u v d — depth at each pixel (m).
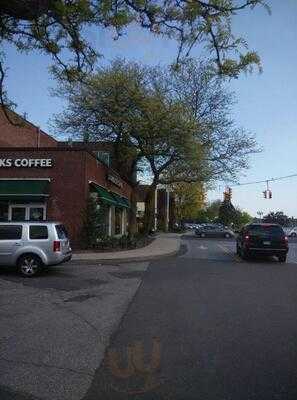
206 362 7.23
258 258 27.09
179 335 8.87
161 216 79.62
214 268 20.84
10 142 34.12
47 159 26.23
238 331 9.20
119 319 10.20
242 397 5.86
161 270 19.56
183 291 14.12
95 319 10.17
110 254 24.53
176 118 33.03
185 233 74.19
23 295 13.04
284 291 14.41
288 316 10.66
